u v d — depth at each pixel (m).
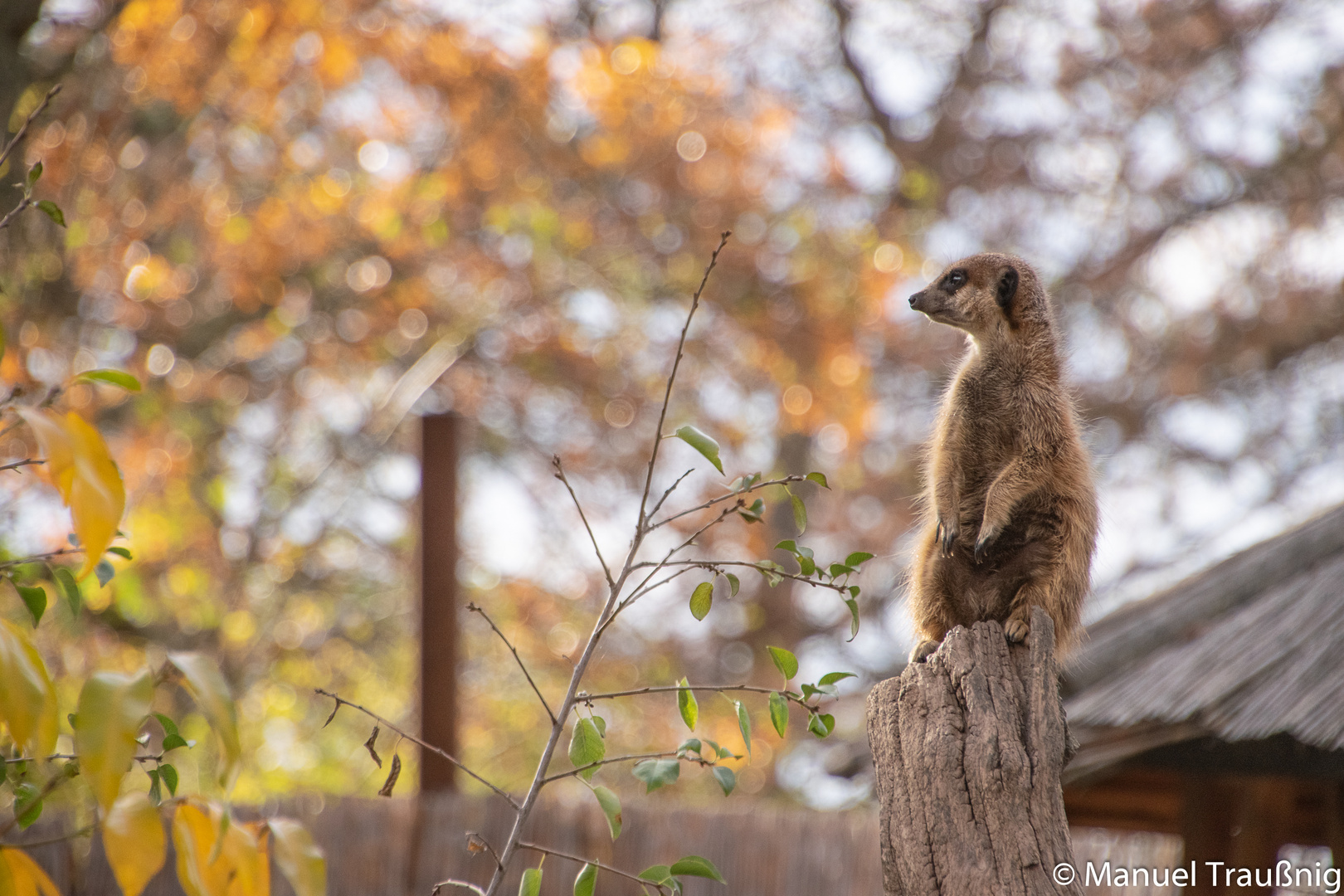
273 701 17.03
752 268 18.41
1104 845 8.19
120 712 2.18
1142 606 8.30
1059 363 4.96
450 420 9.77
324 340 17.70
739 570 18.75
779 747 18.48
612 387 18.64
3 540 8.37
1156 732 6.35
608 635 18.58
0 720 2.51
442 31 15.66
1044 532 4.55
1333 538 7.37
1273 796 7.30
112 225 14.64
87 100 13.00
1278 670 6.20
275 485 17.03
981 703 3.51
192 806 2.41
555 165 17.67
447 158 17.20
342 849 8.99
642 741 18.16
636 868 8.84
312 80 15.29
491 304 17.73
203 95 14.21
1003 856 3.28
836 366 18.27
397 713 18.55
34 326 11.84
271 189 16.80
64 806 8.26
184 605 14.66
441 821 9.03
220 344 18.23
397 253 17.16
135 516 13.92
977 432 4.89
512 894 8.80
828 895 8.50
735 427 18.50
